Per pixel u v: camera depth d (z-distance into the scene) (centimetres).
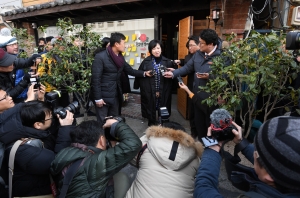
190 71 300
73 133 139
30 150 138
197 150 144
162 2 432
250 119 230
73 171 123
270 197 75
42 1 716
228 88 212
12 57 261
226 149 270
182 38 430
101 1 430
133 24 541
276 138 69
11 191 139
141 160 148
